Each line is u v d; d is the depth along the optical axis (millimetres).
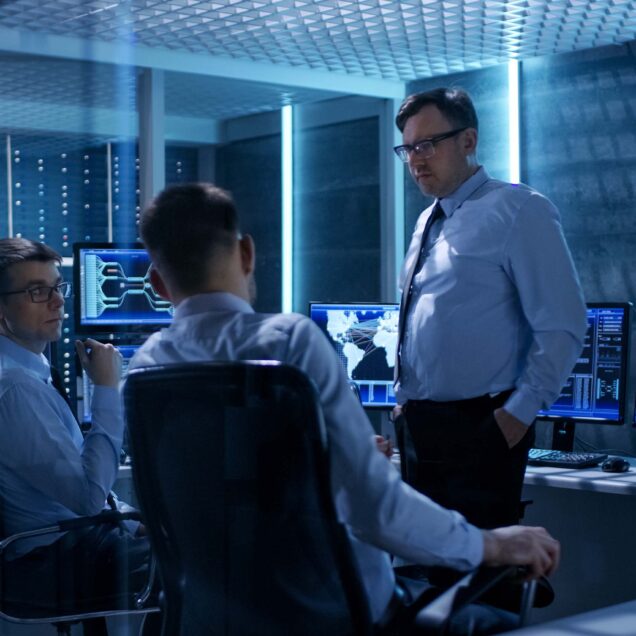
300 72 4582
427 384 2678
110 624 2590
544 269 2535
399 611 1647
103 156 4078
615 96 4023
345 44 4160
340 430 1560
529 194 2596
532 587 1692
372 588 1619
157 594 2416
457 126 2662
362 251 5043
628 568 3455
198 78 4453
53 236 3824
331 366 1591
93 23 3834
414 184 4832
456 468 2631
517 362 2621
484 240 2594
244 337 1625
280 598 1615
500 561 1654
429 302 2670
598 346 3471
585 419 3484
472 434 2602
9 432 2521
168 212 1691
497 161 4426
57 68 3920
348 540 1558
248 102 5180
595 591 3531
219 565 1647
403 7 3652
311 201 5277
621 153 4016
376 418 4465
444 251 2660
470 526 1642
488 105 4461
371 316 3885
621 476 3062
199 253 1679
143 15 3740
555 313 2521
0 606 2436
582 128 4137
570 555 3582
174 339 1684
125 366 3383
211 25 3900
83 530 2465
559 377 2531
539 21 3713
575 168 4160
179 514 1663
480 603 1895
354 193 5066
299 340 1597
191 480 1635
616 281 4055
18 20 3777
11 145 3785
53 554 2461
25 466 2523
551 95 4234
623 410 3426
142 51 4195
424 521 1577
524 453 2590
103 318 3578
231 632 1656
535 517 3662
